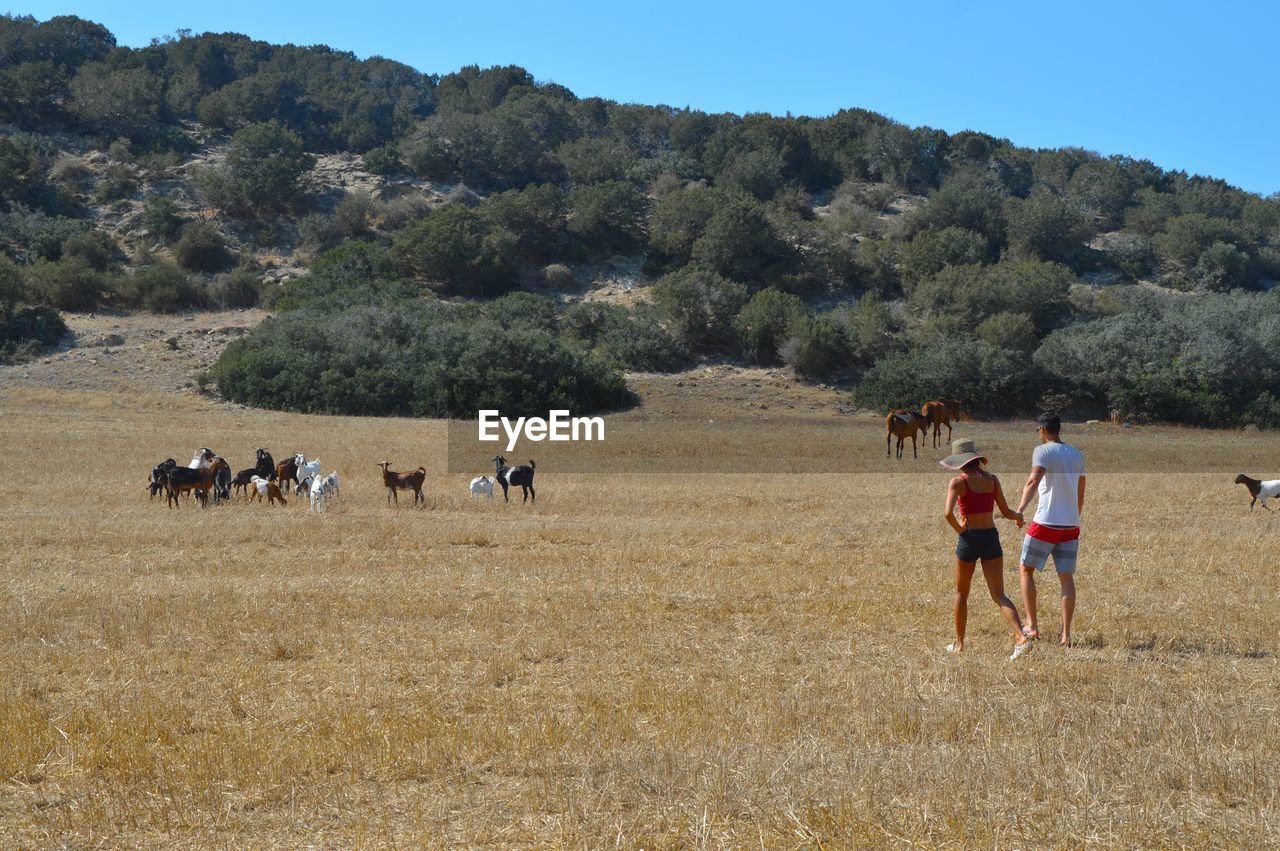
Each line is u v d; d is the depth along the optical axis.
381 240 95.12
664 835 5.66
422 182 110.88
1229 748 6.97
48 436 37.62
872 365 68.31
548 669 9.30
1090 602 11.72
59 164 104.75
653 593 12.52
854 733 7.38
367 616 11.37
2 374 60.78
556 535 17.64
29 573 14.24
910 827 5.71
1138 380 54.03
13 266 78.31
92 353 66.06
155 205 95.88
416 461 32.22
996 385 56.75
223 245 94.31
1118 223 111.62
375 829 5.89
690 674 9.02
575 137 122.94
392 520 19.73
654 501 23.08
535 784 6.46
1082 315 71.38
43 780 6.81
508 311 71.81
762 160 108.31
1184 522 19.30
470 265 86.69
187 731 7.75
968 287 70.31
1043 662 9.19
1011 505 22.45
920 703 8.04
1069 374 57.38
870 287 85.69
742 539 17.23
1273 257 95.81
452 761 6.86
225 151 113.19
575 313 74.00
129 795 6.39
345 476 28.17
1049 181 119.81
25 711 7.95
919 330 68.81
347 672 9.20
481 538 17.16
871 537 17.31
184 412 52.31
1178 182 122.38
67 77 122.56
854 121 127.31
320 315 63.44
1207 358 54.41
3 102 112.62
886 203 109.75
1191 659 9.39
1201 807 5.99
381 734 7.32
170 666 9.42
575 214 95.12
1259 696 8.28
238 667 9.40
